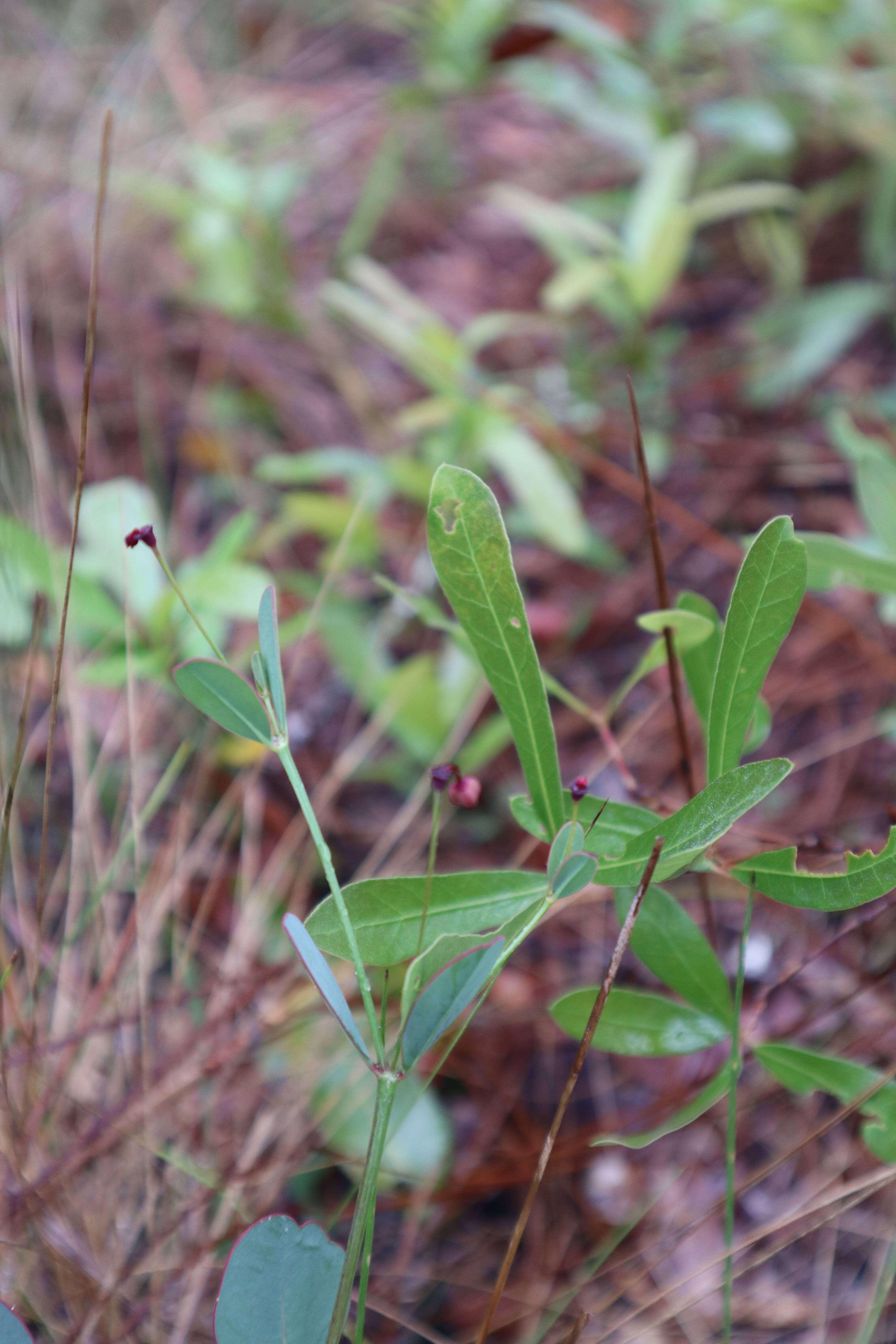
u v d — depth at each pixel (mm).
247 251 794
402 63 1096
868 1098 426
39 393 761
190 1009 516
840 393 795
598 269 733
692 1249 501
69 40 1045
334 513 643
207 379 835
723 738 414
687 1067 532
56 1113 470
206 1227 476
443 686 591
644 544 738
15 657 514
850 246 884
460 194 983
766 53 904
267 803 597
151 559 535
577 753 644
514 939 406
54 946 511
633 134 811
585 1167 515
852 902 399
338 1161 487
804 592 403
